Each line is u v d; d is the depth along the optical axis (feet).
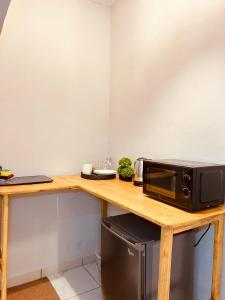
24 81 6.30
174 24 5.47
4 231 5.02
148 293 3.92
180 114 5.32
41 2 6.47
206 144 4.75
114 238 4.49
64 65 6.92
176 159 5.27
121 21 7.23
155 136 6.04
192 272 4.60
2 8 4.29
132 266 3.99
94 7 7.40
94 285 6.45
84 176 6.65
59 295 6.00
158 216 3.64
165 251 3.34
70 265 7.25
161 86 5.84
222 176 4.17
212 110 4.64
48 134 6.75
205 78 4.77
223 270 4.37
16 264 6.41
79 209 7.36
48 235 6.88
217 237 4.11
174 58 5.48
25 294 6.00
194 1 4.99
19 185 5.47
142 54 6.43
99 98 7.64
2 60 5.98
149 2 6.18
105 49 7.69
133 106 6.79
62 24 6.82
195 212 3.88
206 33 4.74
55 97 6.81
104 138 7.82
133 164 6.76
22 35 6.22
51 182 5.93
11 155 6.23
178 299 4.39
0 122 6.04
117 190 5.30
